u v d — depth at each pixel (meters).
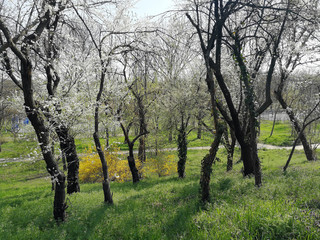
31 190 15.38
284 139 35.28
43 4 6.87
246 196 6.81
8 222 7.46
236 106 14.42
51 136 9.58
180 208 6.84
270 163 18.77
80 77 9.73
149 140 19.50
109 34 8.60
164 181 13.82
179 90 14.52
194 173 17.59
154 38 9.07
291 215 4.58
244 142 12.06
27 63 6.45
